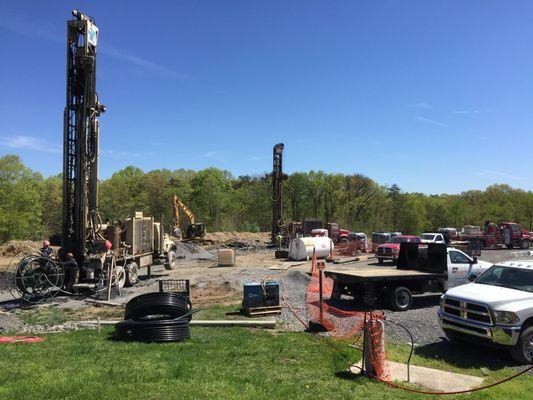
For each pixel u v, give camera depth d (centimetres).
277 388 643
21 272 1631
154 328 954
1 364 720
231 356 834
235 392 607
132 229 2155
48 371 679
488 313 902
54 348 866
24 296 1628
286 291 1747
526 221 9150
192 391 599
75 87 1878
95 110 1894
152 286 2025
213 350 879
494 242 4359
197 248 4166
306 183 8781
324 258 3241
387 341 1063
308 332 1105
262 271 2402
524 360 881
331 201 8712
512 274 1035
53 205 6975
